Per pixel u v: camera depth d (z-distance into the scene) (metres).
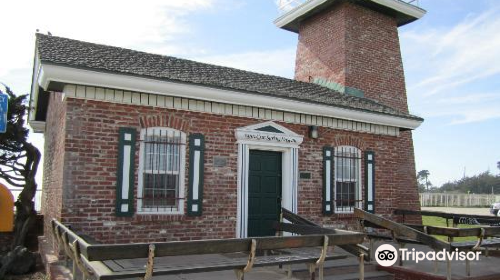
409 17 16.31
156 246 4.99
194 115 9.19
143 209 8.52
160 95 8.78
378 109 12.13
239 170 9.61
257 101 9.70
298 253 7.73
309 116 10.87
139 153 8.54
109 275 4.93
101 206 8.07
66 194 7.79
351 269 8.47
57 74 7.59
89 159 8.04
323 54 15.77
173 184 8.88
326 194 10.91
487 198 46.00
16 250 10.06
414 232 8.16
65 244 6.02
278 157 10.49
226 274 7.57
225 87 9.09
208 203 9.19
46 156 13.12
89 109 8.12
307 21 16.84
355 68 14.88
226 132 9.55
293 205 10.36
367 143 11.90
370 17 15.62
